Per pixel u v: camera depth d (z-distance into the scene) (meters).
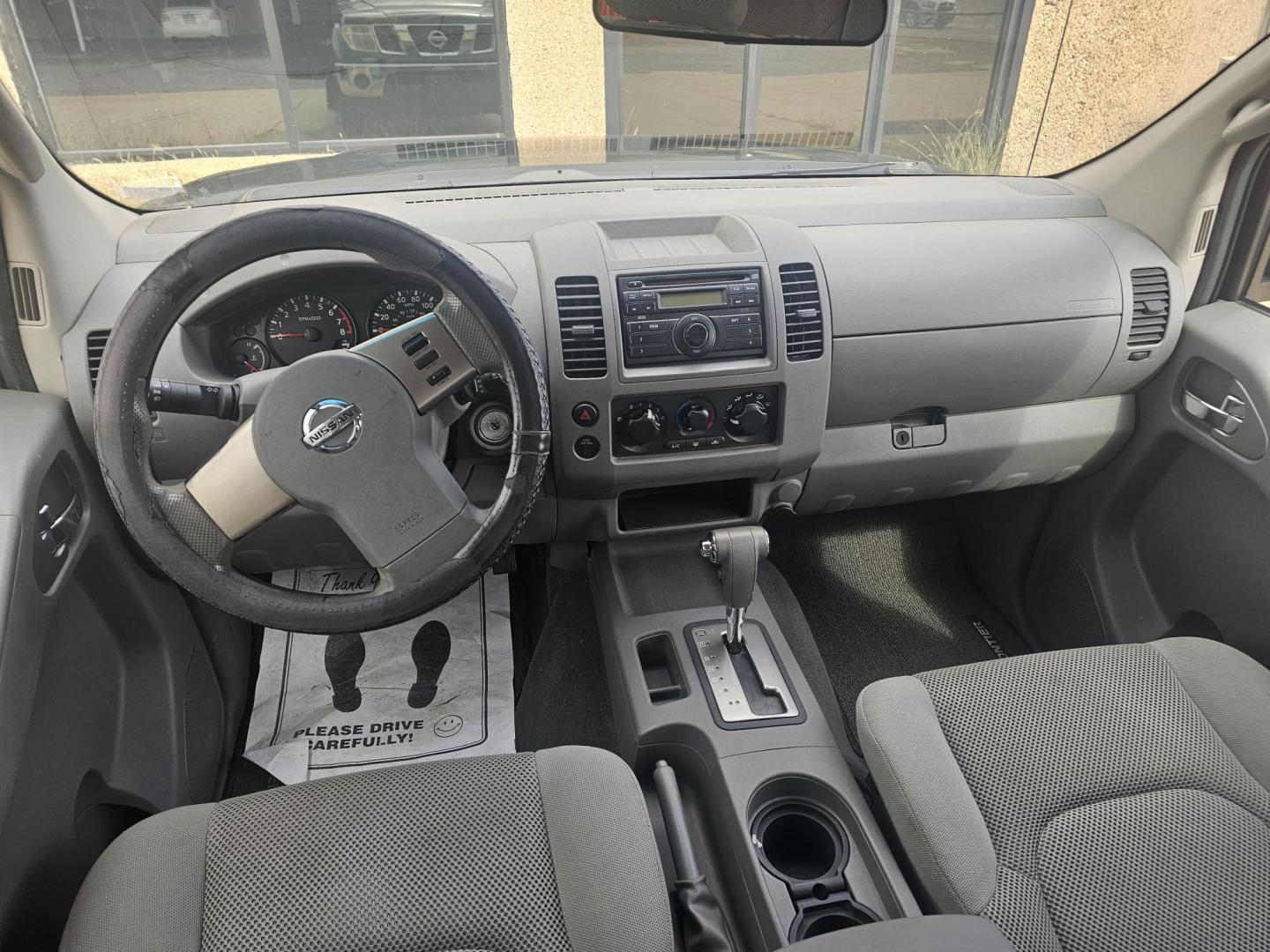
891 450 1.60
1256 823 0.97
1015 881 0.94
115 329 0.92
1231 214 1.51
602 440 1.39
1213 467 1.53
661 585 1.57
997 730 1.06
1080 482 1.79
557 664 1.76
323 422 0.98
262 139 3.98
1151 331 1.57
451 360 1.00
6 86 1.12
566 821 0.93
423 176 1.65
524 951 0.83
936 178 1.76
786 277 1.39
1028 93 4.38
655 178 1.68
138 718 1.38
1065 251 1.53
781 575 2.04
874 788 1.30
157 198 1.47
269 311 1.27
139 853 0.89
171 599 1.48
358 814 0.93
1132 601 1.72
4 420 1.17
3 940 0.92
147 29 4.00
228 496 0.99
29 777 1.05
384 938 0.83
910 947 0.75
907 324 1.47
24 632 1.02
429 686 1.76
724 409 1.42
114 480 0.94
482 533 1.03
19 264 1.22
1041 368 1.56
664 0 1.25
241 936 0.83
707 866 1.27
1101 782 1.00
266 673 1.79
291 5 4.62
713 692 1.37
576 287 1.33
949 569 2.12
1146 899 0.90
